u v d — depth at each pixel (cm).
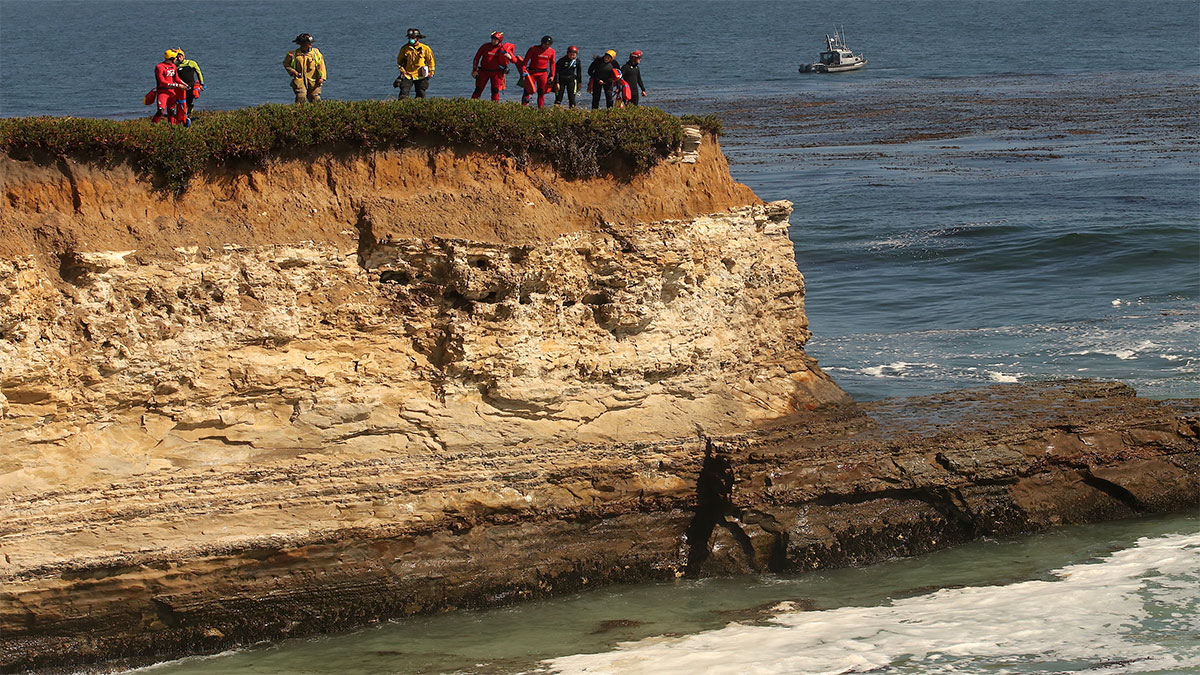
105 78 17875
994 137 14175
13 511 3077
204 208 3381
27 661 3138
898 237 8338
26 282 3084
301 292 3453
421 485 3494
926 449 3834
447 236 3572
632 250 3812
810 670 3006
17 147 3152
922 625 3253
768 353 4241
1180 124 14625
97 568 3134
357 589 3419
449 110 3647
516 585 3581
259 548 3294
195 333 3294
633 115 3900
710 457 3812
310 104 3616
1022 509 3878
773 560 3712
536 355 3656
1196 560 3597
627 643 3250
